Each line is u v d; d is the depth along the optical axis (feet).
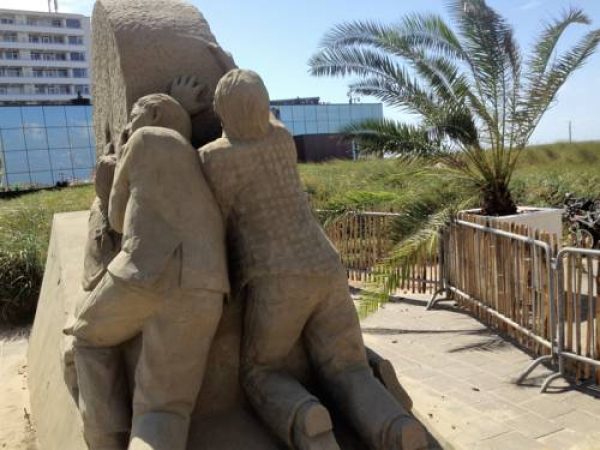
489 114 23.79
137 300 6.79
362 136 22.94
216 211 7.28
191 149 7.29
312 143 93.25
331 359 7.64
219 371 7.89
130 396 7.78
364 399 7.25
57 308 11.96
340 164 68.54
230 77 7.27
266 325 7.30
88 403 7.54
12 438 11.73
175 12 9.22
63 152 101.30
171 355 6.79
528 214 22.62
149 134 7.01
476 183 24.08
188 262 6.75
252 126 7.23
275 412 7.17
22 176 97.45
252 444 7.41
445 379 14.74
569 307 14.26
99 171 8.62
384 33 23.26
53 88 229.25
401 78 22.77
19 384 14.92
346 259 25.40
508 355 16.24
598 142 63.98
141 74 8.59
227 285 7.08
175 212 6.88
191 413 7.63
